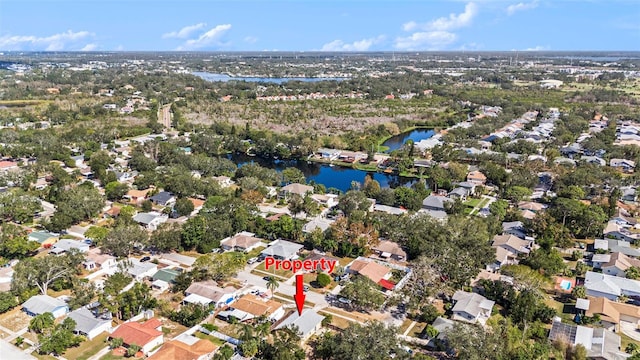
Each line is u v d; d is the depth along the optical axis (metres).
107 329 93.81
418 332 95.25
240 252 129.12
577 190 166.12
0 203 146.62
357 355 78.75
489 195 182.25
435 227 131.62
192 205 154.75
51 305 97.88
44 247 129.88
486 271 119.56
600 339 88.44
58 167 194.75
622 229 144.12
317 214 156.75
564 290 111.44
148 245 129.00
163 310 99.88
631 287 108.81
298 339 86.75
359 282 104.31
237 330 94.12
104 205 157.25
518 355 81.19
